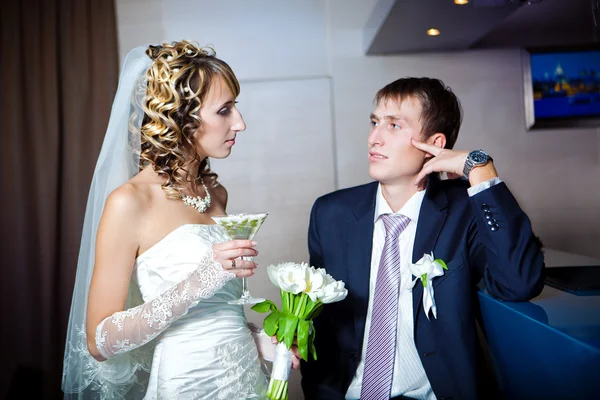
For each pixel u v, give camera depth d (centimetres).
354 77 457
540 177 464
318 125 459
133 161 189
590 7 447
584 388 132
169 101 182
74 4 431
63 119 432
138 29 445
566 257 289
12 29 426
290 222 462
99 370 182
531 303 174
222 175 460
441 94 199
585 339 132
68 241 433
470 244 194
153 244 175
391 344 186
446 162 184
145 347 189
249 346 188
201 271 161
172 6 447
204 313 179
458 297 188
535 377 161
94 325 166
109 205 170
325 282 171
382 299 189
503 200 174
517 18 452
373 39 403
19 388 423
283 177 461
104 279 167
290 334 166
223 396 176
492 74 458
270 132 459
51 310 426
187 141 188
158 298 162
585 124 457
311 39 456
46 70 428
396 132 195
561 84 456
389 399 185
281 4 454
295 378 425
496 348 191
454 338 186
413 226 198
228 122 193
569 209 466
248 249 163
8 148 428
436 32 383
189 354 174
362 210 206
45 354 425
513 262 173
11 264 429
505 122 461
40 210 427
